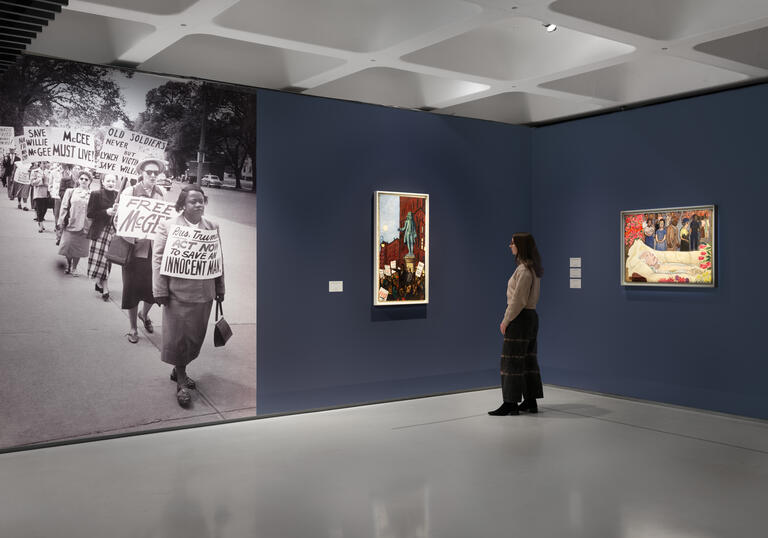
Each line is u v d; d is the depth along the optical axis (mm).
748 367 6977
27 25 4797
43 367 5805
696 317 7418
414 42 5980
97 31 6172
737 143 7094
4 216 5645
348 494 4613
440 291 8352
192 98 6547
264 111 6988
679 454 5621
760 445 5910
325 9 6094
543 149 9109
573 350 8742
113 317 6141
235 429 6500
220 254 6715
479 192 8711
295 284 7203
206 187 6637
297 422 6809
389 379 7906
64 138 5898
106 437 6090
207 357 6652
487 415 7133
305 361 7273
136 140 6250
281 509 4320
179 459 5469
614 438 6145
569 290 8781
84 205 5996
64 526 4039
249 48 7039
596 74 7707
